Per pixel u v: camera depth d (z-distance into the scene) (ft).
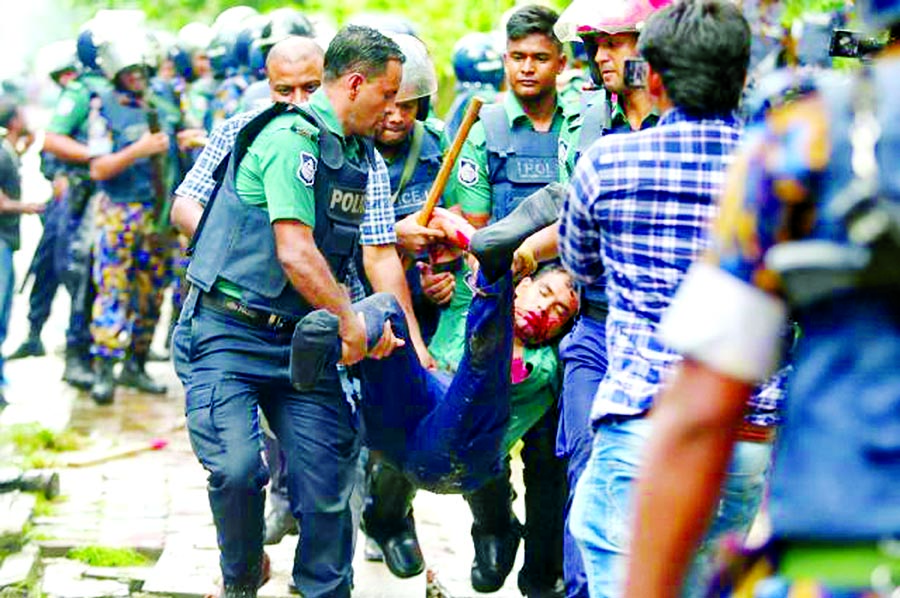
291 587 38.11
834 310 13.78
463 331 36.35
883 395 13.60
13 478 45.16
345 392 31.71
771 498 14.10
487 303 30.14
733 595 14.21
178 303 62.95
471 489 32.76
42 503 45.06
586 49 32.65
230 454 30.58
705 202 24.16
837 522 13.62
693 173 24.16
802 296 13.76
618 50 31.12
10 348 74.49
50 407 59.88
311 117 30.48
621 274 24.61
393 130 37.22
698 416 13.97
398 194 37.63
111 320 60.59
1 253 54.39
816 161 13.57
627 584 14.30
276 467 40.09
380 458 33.35
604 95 32.99
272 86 38.68
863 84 13.67
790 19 37.83
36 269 69.67
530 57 36.52
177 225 35.37
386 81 30.89
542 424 34.58
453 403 31.30
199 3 116.98
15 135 63.41
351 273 33.83
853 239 13.44
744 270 13.92
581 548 25.14
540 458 34.88
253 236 30.78
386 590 38.65
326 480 31.24
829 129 13.58
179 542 41.75
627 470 24.18
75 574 39.81
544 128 37.06
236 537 31.09
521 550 43.11
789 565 13.91
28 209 54.19
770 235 13.79
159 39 67.15
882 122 13.46
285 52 38.42
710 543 24.14
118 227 60.49
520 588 35.99
